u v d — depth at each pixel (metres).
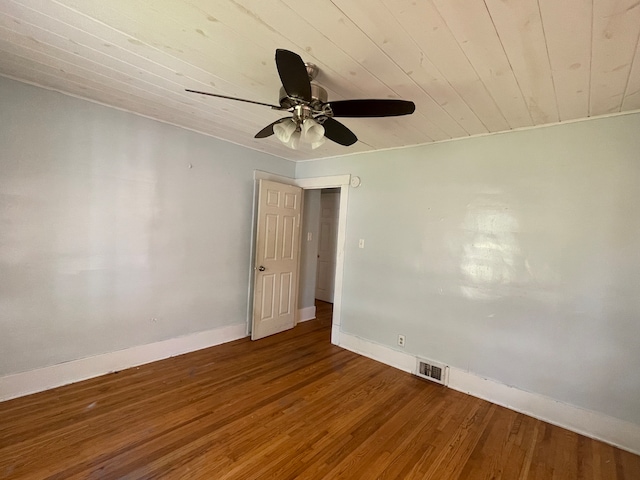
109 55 1.84
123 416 2.22
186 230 3.30
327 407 2.50
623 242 2.19
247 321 3.99
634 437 2.14
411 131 2.79
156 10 1.41
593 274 2.30
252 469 1.80
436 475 1.85
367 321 3.58
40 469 1.71
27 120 2.30
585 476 1.90
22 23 1.55
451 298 2.97
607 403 2.23
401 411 2.50
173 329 3.27
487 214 2.77
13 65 2.02
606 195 2.25
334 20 1.39
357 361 3.41
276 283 4.13
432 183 3.10
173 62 1.88
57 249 2.49
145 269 3.01
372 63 1.72
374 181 3.55
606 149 2.26
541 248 2.51
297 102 1.63
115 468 1.75
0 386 2.28
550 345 2.46
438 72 1.78
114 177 2.77
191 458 1.86
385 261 3.44
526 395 2.55
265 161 4.04
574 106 2.14
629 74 1.70
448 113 2.35
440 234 3.04
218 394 2.59
